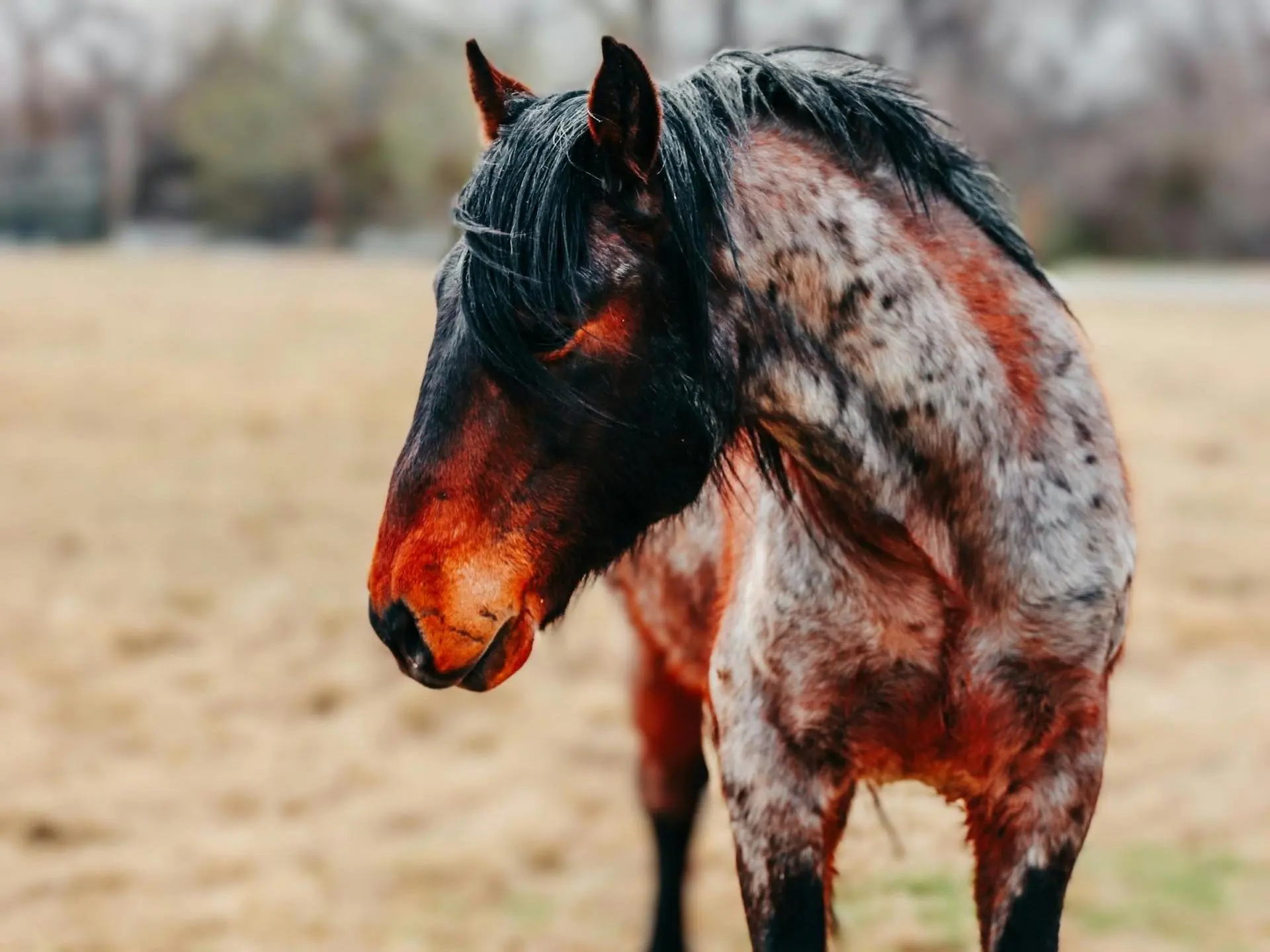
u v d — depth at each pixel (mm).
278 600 6699
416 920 3818
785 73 2244
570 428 1896
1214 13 32906
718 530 2672
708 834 4266
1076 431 2262
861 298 2125
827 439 2131
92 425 10906
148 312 17391
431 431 1901
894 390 2137
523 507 1904
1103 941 3486
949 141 2377
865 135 2254
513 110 2164
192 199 35250
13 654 6008
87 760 4953
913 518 2164
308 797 4672
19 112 41750
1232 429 10172
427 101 32531
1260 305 18188
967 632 2203
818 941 2252
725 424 2037
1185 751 4695
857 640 2229
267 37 32781
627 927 3766
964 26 29172
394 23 32750
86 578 7090
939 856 3684
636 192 1918
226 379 12977
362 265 25953
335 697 5551
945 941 3467
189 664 5910
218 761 4969
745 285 2014
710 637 2746
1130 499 2375
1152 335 15000
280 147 32531
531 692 5578
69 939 3719
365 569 7266
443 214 33219
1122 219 30234
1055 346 2301
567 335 1872
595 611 6586
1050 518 2195
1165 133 30859
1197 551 7121
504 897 3957
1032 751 2229
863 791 3408
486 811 4527
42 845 4328
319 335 15922
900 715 2266
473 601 1877
